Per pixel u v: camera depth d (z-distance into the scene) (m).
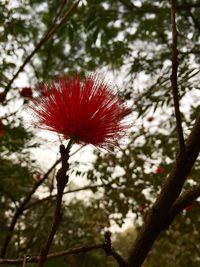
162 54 5.31
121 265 1.71
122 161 4.75
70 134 1.19
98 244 1.61
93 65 5.64
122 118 1.29
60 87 1.26
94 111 1.21
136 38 5.73
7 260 1.53
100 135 1.23
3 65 3.96
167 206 1.79
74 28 4.43
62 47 6.23
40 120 1.25
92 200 5.24
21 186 5.20
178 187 1.77
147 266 7.66
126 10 5.49
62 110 1.20
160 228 1.80
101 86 1.26
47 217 5.12
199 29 5.09
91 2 4.65
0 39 3.93
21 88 3.75
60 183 1.12
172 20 1.69
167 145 4.64
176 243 5.60
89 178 4.19
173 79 1.62
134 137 4.51
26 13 5.22
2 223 5.12
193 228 4.49
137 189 4.76
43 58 5.92
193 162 1.77
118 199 4.80
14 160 4.87
